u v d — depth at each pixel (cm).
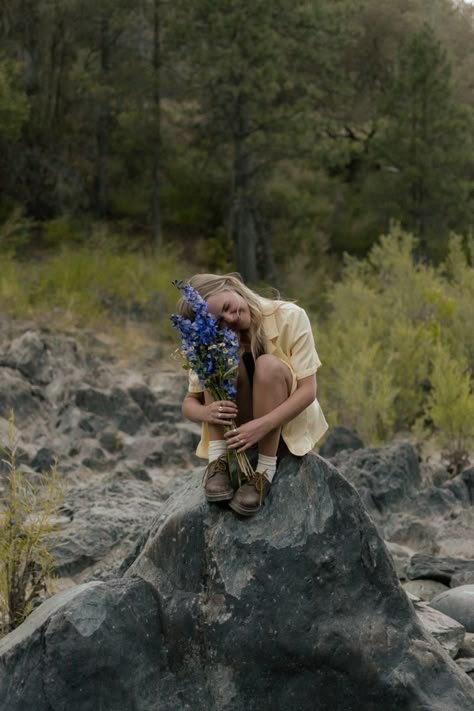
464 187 2231
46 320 1408
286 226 2372
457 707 373
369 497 791
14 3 2197
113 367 1307
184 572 383
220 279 381
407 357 1166
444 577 624
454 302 1350
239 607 370
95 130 2389
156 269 1673
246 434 365
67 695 362
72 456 945
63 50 2291
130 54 2275
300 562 373
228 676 370
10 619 498
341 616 375
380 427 1101
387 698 372
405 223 2298
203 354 366
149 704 367
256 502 374
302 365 379
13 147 2178
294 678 371
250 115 2100
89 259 1680
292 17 2070
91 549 621
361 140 2645
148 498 733
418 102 2245
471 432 988
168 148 2361
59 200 2223
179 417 1133
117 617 373
